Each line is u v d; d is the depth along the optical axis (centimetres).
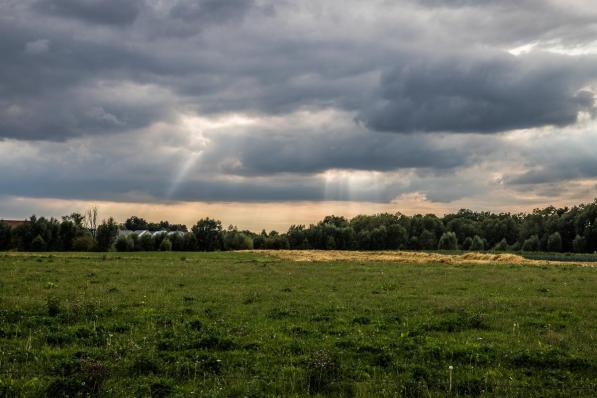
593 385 1212
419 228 17175
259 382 1207
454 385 1202
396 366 1335
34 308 2086
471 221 18125
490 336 1722
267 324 1891
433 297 2684
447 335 1733
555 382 1237
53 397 1098
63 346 1530
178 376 1246
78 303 2138
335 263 5466
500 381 1238
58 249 10612
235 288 3036
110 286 3020
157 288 2961
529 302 2481
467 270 4469
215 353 1435
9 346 1480
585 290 3028
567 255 9531
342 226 18050
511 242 16550
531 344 1611
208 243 11675
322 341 1612
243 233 12838
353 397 1145
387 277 3816
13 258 5300
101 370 1170
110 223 10250
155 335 1656
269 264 5222
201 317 2019
